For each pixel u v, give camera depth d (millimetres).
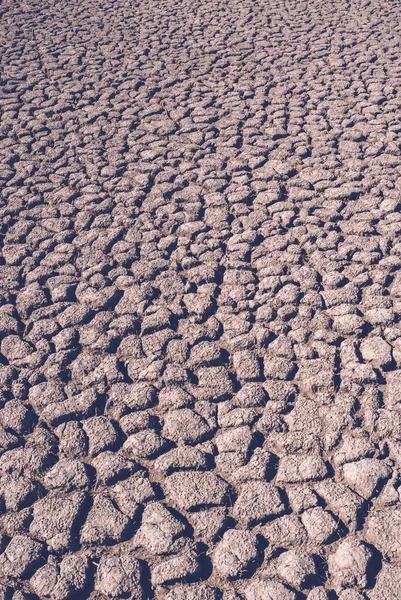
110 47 3688
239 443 1497
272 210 2234
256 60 3383
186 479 1436
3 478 1470
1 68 3512
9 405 1638
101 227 2232
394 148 2477
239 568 1264
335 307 1830
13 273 2068
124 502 1404
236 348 1739
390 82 3018
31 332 1849
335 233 2107
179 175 2463
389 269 1938
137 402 1616
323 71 3193
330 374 1631
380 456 1435
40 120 2945
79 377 1700
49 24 4102
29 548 1332
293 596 1220
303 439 1488
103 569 1288
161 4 4363
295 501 1373
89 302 1923
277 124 2736
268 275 1963
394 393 1572
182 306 1884
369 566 1251
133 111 2957
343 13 3939
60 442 1538
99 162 2590
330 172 2393
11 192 2453
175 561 1289
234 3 4273
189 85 3164
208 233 2156
